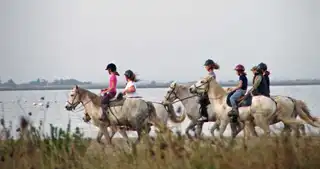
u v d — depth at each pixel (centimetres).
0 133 1292
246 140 1308
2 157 1230
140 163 1155
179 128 1387
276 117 1878
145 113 1894
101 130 1925
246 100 1870
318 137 1259
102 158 1250
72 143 1264
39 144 1260
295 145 1187
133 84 1934
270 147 1180
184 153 1162
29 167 1195
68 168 1194
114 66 1945
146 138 1240
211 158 1147
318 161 1138
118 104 1900
